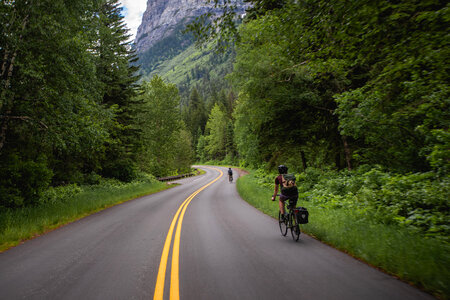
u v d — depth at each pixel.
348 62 6.86
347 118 9.60
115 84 20.80
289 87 14.76
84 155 18.45
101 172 23.78
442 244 4.55
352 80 12.75
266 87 14.45
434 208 6.03
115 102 21.69
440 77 4.86
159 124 40.19
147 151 33.00
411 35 4.33
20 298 3.50
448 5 3.50
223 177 41.66
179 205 13.33
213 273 4.13
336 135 15.44
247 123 19.12
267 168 21.58
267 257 4.80
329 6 4.28
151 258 5.03
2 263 5.07
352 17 3.99
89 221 9.69
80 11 12.06
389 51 4.85
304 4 4.74
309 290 3.37
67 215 10.52
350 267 4.14
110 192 18.05
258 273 4.04
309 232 6.63
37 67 9.86
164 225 8.32
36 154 13.41
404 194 6.94
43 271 4.52
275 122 16.48
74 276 4.24
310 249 5.21
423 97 6.27
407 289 3.32
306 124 16.30
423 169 8.82
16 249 6.12
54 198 12.91
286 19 5.09
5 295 3.61
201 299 3.27
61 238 7.09
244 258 4.80
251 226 7.73
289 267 4.24
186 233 7.09
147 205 13.78
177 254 5.21
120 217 10.26
